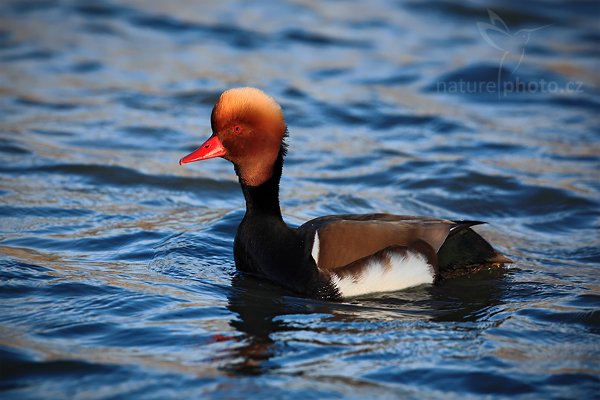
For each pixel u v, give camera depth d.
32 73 18.73
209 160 14.91
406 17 23.22
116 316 8.79
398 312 9.10
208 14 23.02
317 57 20.28
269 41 21.17
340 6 23.95
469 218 12.81
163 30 21.75
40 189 12.89
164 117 16.72
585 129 16.72
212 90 18.09
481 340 8.42
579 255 11.15
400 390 7.39
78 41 20.81
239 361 7.85
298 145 15.68
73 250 10.69
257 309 9.11
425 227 9.78
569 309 9.20
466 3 23.73
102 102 17.36
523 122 17.09
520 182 13.94
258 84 18.45
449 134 16.41
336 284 9.43
